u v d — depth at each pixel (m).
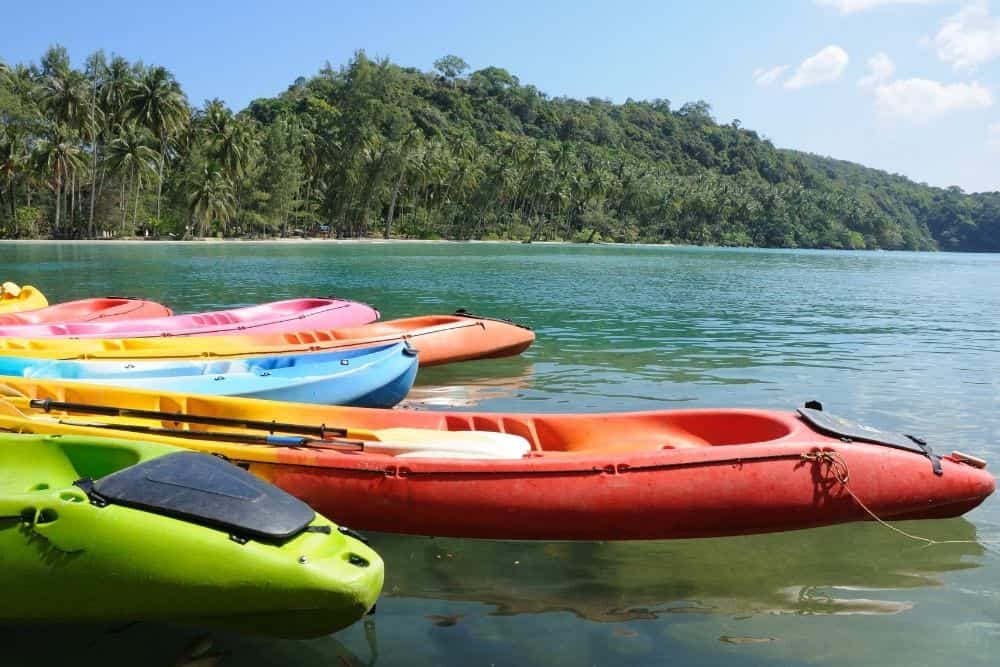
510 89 140.75
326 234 80.88
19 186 56.75
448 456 5.22
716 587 4.44
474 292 23.22
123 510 3.47
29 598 3.40
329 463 4.81
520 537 4.87
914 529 5.34
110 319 12.98
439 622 3.97
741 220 127.75
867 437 5.39
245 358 8.36
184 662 3.52
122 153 55.06
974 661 3.73
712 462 4.95
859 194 171.00
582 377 10.55
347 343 9.33
